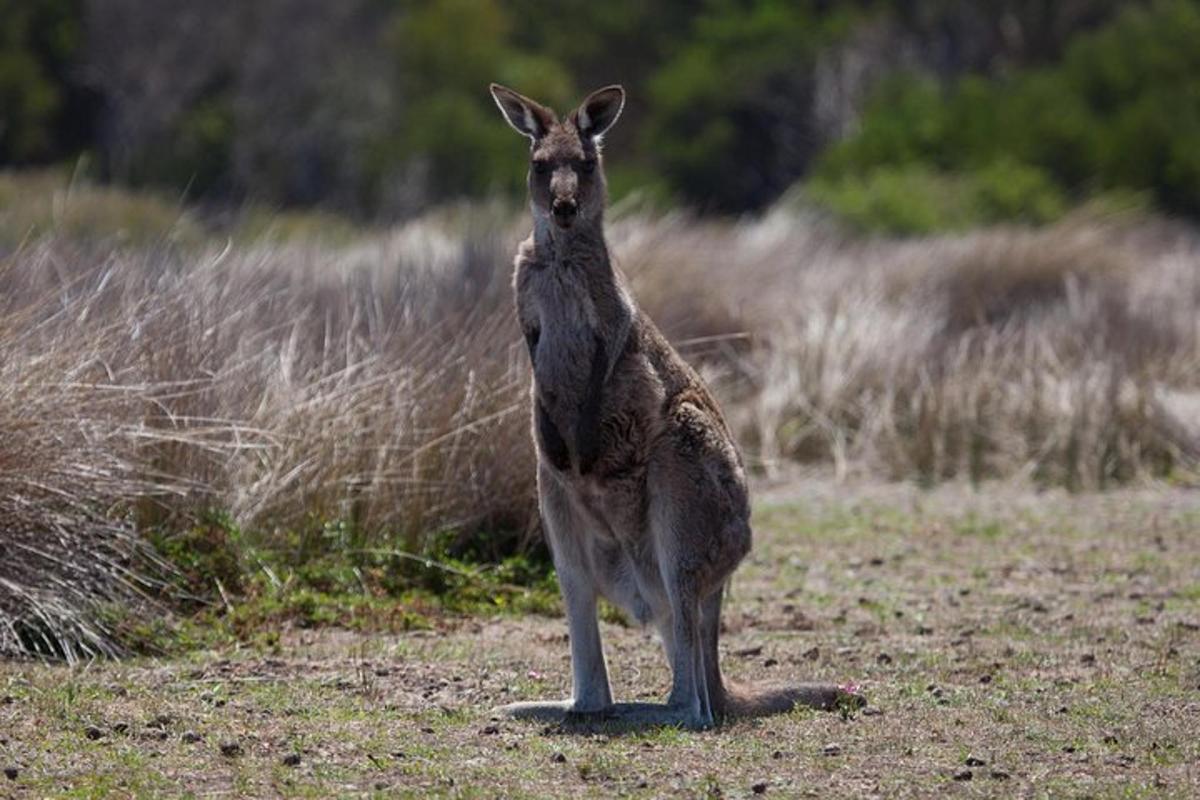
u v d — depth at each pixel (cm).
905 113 6469
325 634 1680
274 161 7281
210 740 1269
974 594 1922
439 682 1486
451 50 7625
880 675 1541
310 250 3066
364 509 1877
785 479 2683
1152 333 3152
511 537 1939
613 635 1741
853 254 3778
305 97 7381
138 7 7356
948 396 2778
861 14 8006
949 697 1446
